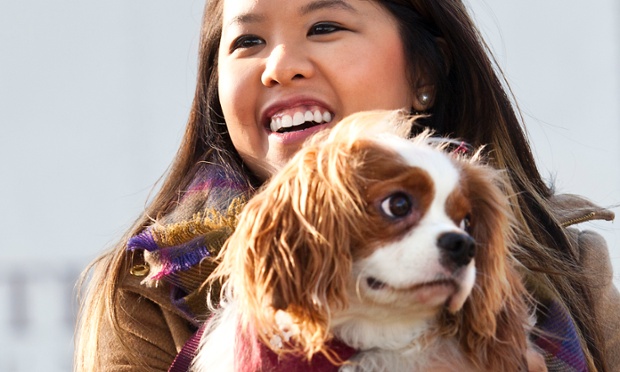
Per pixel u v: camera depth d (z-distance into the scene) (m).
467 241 2.55
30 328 6.60
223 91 3.31
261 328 2.63
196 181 3.45
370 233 2.59
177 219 3.31
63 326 6.66
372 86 3.23
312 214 2.60
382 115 2.89
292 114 3.22
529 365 2.92
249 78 3.24
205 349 2.92
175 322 3.19
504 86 3.74
